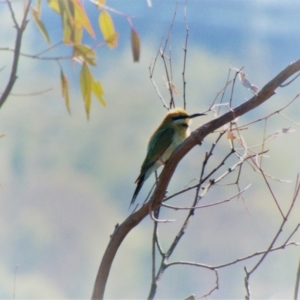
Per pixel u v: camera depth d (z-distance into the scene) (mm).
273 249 6363
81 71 4938
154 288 6449
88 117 4977
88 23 4891
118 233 6438
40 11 5078
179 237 6723
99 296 6227
